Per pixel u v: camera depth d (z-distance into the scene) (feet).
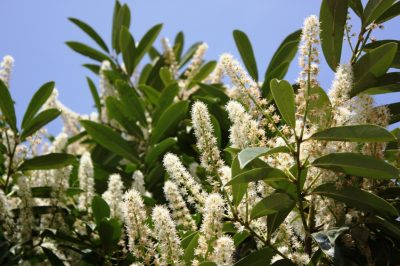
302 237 3.42
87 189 4.42
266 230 3.36
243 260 3.28
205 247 3.07
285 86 3.08
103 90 5.83
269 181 3.29
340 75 3.17
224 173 3.26
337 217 3.30
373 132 2.94
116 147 5.02
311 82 3.14
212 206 3.07
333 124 3.19
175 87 5.29
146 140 5.31
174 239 3.06
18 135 4.58
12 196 4.52
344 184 3.18
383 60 3.47
